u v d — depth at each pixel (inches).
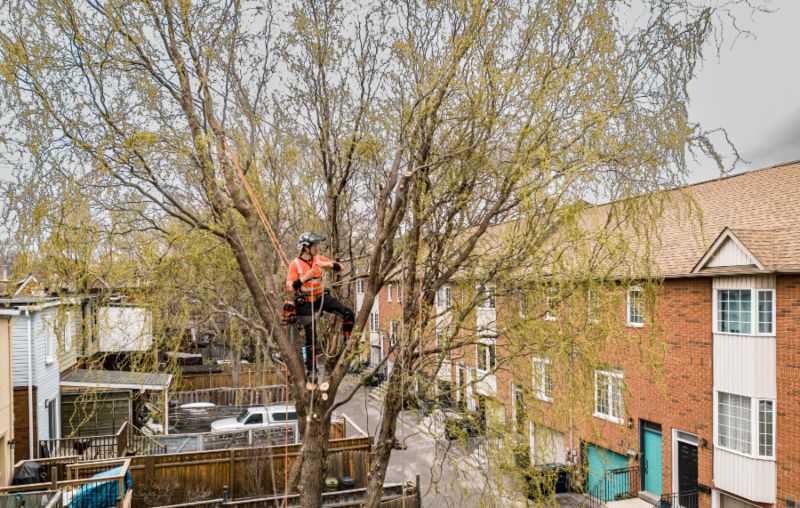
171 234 252.7
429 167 274.5
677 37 251.3
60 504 405.4
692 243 601.0
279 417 836.6
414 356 286.4
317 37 304.5
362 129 319.6
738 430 525.3
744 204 614.5
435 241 291.3
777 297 498.6
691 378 571.5
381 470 290.0
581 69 258.1
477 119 273.7
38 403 657.6
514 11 270.1
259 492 580.7
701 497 558.3
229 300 335.0
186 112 232.8
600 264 262.5
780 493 493.7
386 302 1206.3
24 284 279.3
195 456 584.4
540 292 257.6
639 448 622.5
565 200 254.2
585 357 256.7
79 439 664.4
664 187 270.4
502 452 260.5
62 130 216.5
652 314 275.1
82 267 230.5
